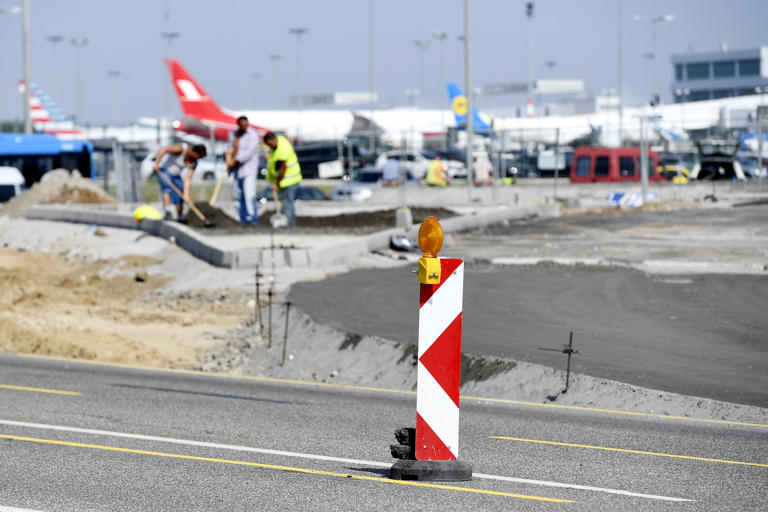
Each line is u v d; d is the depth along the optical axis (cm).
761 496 3052
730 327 6738
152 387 5066
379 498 2950
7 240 14850
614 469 3378
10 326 7394
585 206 17175
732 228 12594
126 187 18038
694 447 3781
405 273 9681
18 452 3556
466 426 4169
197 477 3209
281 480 3175
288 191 12544
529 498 2969
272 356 6650
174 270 10588
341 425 4144
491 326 6794
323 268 9925
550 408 4697
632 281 9000
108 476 3219
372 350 6191
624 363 5512
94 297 9719
